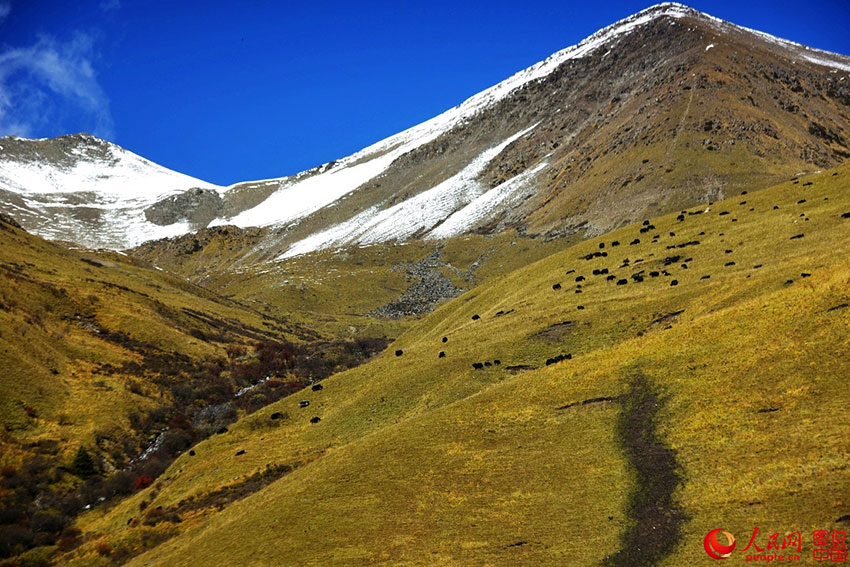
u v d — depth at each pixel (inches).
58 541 2893.7
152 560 2298.2
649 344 2463.1
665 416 2007.9
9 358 4079.7
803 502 1421.0
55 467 3442.4
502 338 3223.4
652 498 1685.5
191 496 2829.7
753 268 3038.9
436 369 3127.5
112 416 4040.4
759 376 1958.7
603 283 3656.5
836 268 2401.6
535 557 1611.7
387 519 1940.2
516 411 2346.2
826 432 1601.9
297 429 3203.7
